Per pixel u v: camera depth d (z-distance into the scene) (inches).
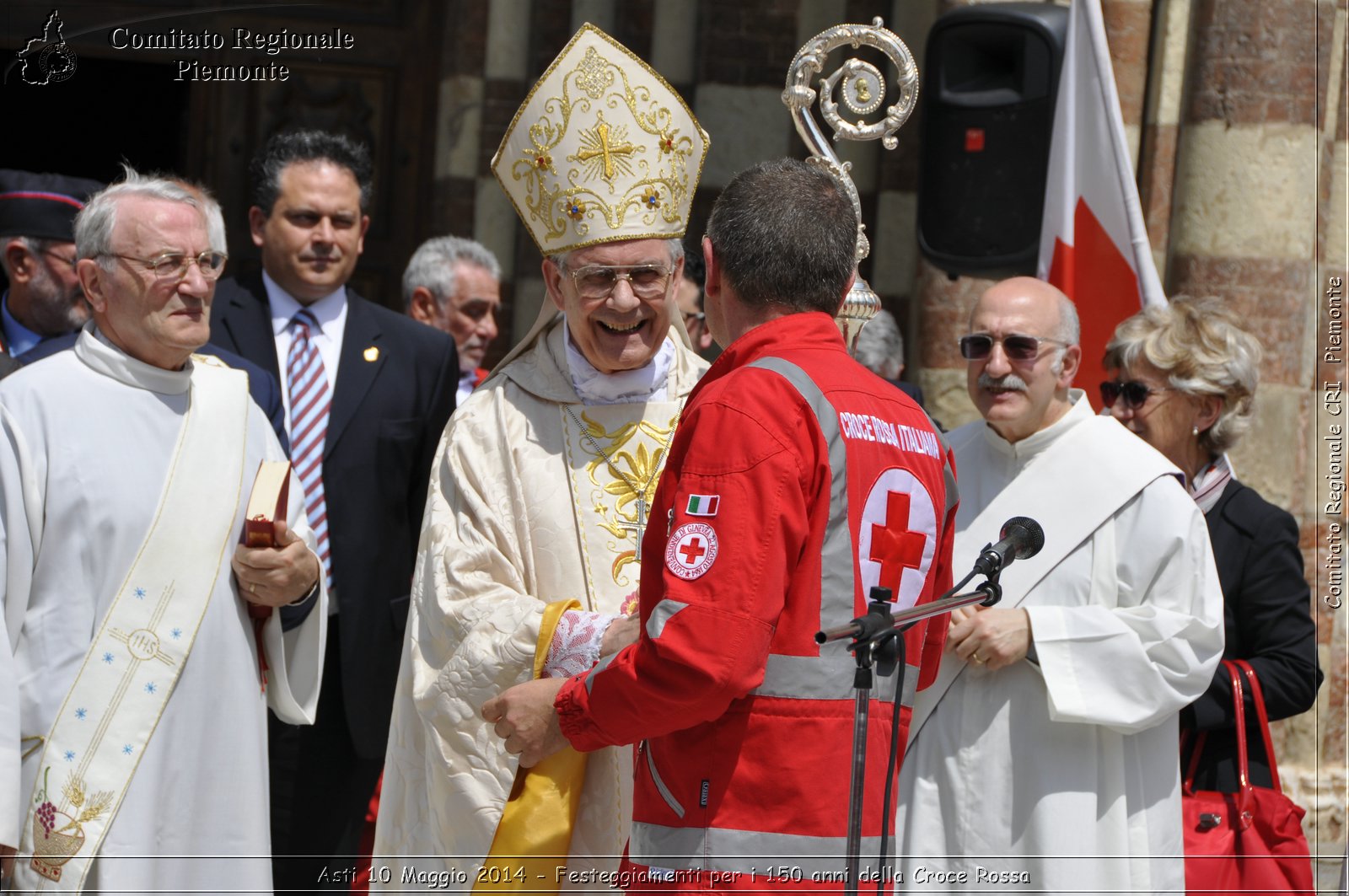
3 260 585.9
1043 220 668.7
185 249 461.7
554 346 487.8
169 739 456.8
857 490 356.2
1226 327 545.3
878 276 941.8
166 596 458.0
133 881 445.1
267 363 626.2
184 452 470.9
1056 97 689.6
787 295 374.3
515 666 432.8
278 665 489.4
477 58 1091.3
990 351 494.0
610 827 448.8
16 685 430.9
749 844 349.7
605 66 458.6
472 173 1095.6
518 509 466.6
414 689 455.2
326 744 605.6
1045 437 498.0
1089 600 480.7
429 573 463.5
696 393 380.2
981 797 476.1
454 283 810.8
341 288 651.5
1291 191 767.7
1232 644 528.7
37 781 440.8
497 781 438.9
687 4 963.3
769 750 350.6
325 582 542.0
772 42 963.3
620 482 471.2
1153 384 545.3
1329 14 776.3
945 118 715.4
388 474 617.6
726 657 334.0
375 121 1110.4
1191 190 784.3
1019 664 477.7
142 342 465.7
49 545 449.4
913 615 332.5
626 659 351.3
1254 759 525.0
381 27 1104.8
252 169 657.6
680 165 463.5
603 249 453.4
